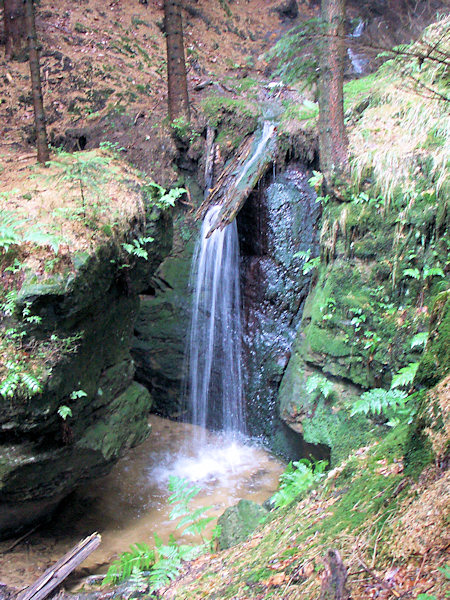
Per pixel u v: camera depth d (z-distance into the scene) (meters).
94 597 3.89
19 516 5.12
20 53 10.57
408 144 6.36
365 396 5.31
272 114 8.66
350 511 2.81
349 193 6.59
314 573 2.49
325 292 6.64
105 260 4.94
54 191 5.48
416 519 2.36
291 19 13.52
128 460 7.18
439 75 6.42
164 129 9.03
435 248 5.76
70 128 9.54
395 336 5.91
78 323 4.75
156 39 11.75
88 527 5.65
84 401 4.95
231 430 8.12
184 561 3.83
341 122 6.75
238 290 8.21
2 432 4.47
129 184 5.75
